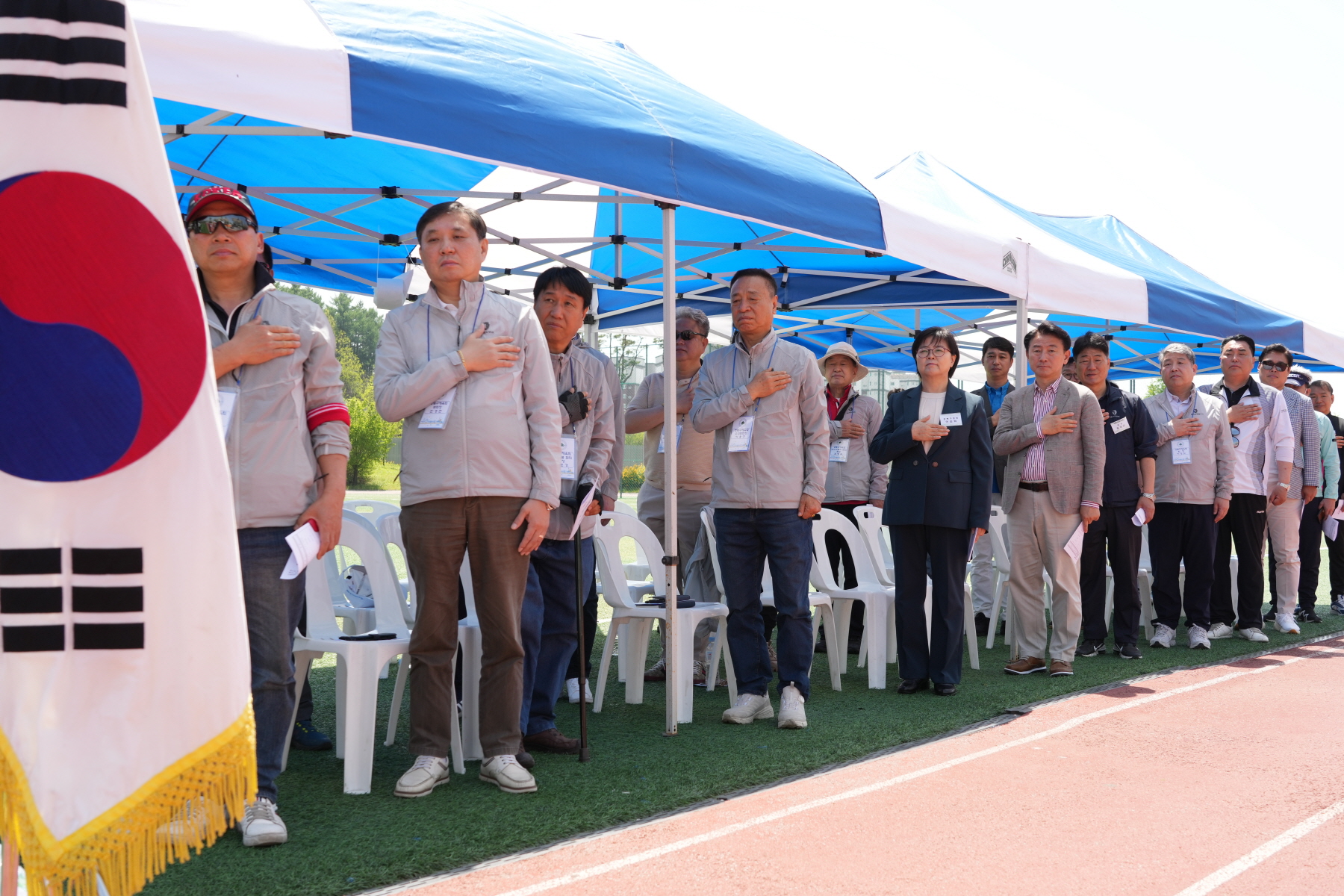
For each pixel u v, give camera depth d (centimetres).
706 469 590
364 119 314
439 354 354
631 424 595
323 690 556
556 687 430
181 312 186
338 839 309
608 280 764
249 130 399
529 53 391
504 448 351
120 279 181
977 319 997
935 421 555
